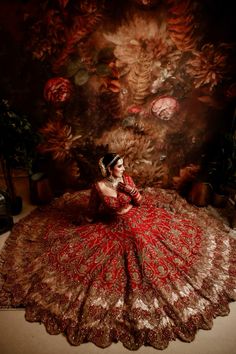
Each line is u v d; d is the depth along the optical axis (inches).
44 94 109.6
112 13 98.0
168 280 86.3
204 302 83.3
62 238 100.0
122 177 98.7
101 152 124.4
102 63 106.2
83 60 105.1
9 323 80.0
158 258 90.1
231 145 111.1
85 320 77.7
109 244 94.2
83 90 110.6
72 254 93.0
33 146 108.8
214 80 110.4
